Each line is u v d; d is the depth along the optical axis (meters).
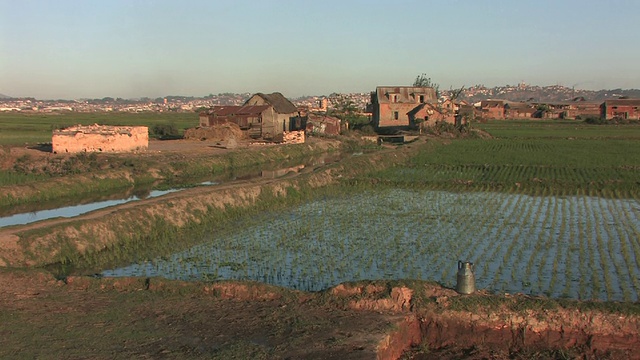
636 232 25.38
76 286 17.98
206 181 44.28
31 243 22.00
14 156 45.72
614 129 94.81
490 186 39.12
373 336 13.84
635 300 16.73
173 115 155.50
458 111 115.12
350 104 107.81
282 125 76.31
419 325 15.37
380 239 24.69
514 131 90.31
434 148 63.75
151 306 16.17
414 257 21.89
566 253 22.08
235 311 15.75
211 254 22.70
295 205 33.09
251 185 34.25
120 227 25.19
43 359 12.64
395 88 91.31
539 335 14.68
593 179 40.50
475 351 14.60
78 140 51.47
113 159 46.91
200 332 14.31
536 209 31.06
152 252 23.30
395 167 49.50
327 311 15.64
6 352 12.97
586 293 17.52
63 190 37.41
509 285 18.38
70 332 14.24
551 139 74.06
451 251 22.64
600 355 14.17
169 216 27.48
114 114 164.00
